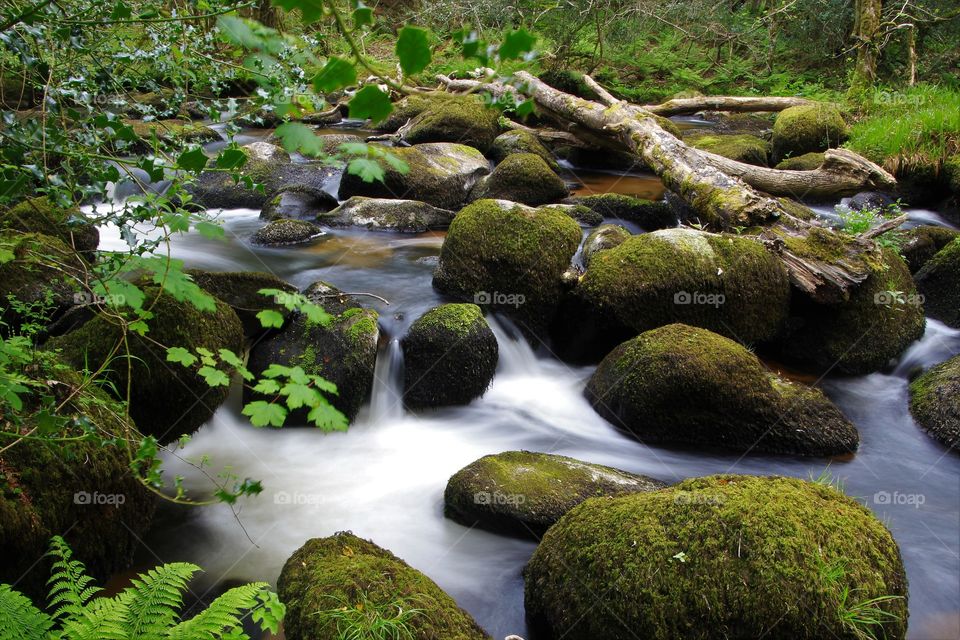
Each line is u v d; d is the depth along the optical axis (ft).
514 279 18.52
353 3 3.68
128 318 12.63
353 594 9.25
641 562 9.19
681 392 14.79
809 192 25.20
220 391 13.76
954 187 27.40
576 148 34.58
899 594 9.32
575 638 9.46
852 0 46.26
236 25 4.14
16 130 7.10
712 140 35.14
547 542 10.44
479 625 9.77
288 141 3.93
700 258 17.52
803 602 8.71
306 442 14.62
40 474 9.34
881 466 14.52
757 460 14.65
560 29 45.68
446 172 27.94
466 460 14.49
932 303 20.29
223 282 15.92
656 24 52.39
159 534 11.84
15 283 14.05
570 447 15.05
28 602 7.07
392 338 16.76
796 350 18.51
